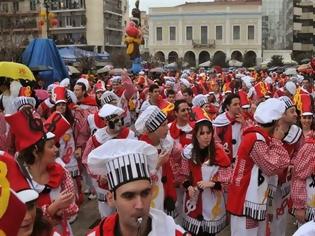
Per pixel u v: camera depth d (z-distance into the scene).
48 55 17.33
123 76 13.63
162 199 5.25
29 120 4.17
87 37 78.00
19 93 9.46
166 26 89.25
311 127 6.38
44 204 4.20
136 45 23.67
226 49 87.50
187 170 5.60
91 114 8.51
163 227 2.87
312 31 101.69
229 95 7.49
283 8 100.19
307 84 16.34
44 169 4.25
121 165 2.74
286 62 72.56
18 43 51.66
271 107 5.05
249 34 86.75
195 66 84.56
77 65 36.84
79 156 8.22
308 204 5.30
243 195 5.10
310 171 5.18
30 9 68.00
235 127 7.44
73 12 77.75
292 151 5.98
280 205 6.05
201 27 88.19
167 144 5.43
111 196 2.86
